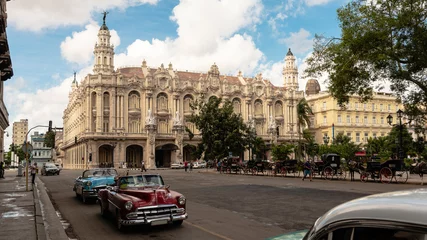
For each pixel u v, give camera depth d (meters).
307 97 102.31
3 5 31.56
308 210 14.38
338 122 91.50
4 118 44.53
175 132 86.19
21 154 119.06
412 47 22.30
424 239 2.16
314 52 25.75
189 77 93.31
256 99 97.62
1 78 34.34
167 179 37.09
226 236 10.10
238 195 20.55
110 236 10.65
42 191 24.84
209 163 75.75
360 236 2.51
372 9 22.97
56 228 11.15
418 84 24.02
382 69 24.33
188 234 10.49
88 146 79.44
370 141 68.56
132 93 84.94
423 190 2.75
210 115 56.72
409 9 22.12
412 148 49.41
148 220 10.59
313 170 33.03
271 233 10.40
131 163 86.06
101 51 84.44
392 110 98.31
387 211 2.40
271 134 95.00
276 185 26.81
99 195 14.62
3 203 17.14
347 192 20.48
